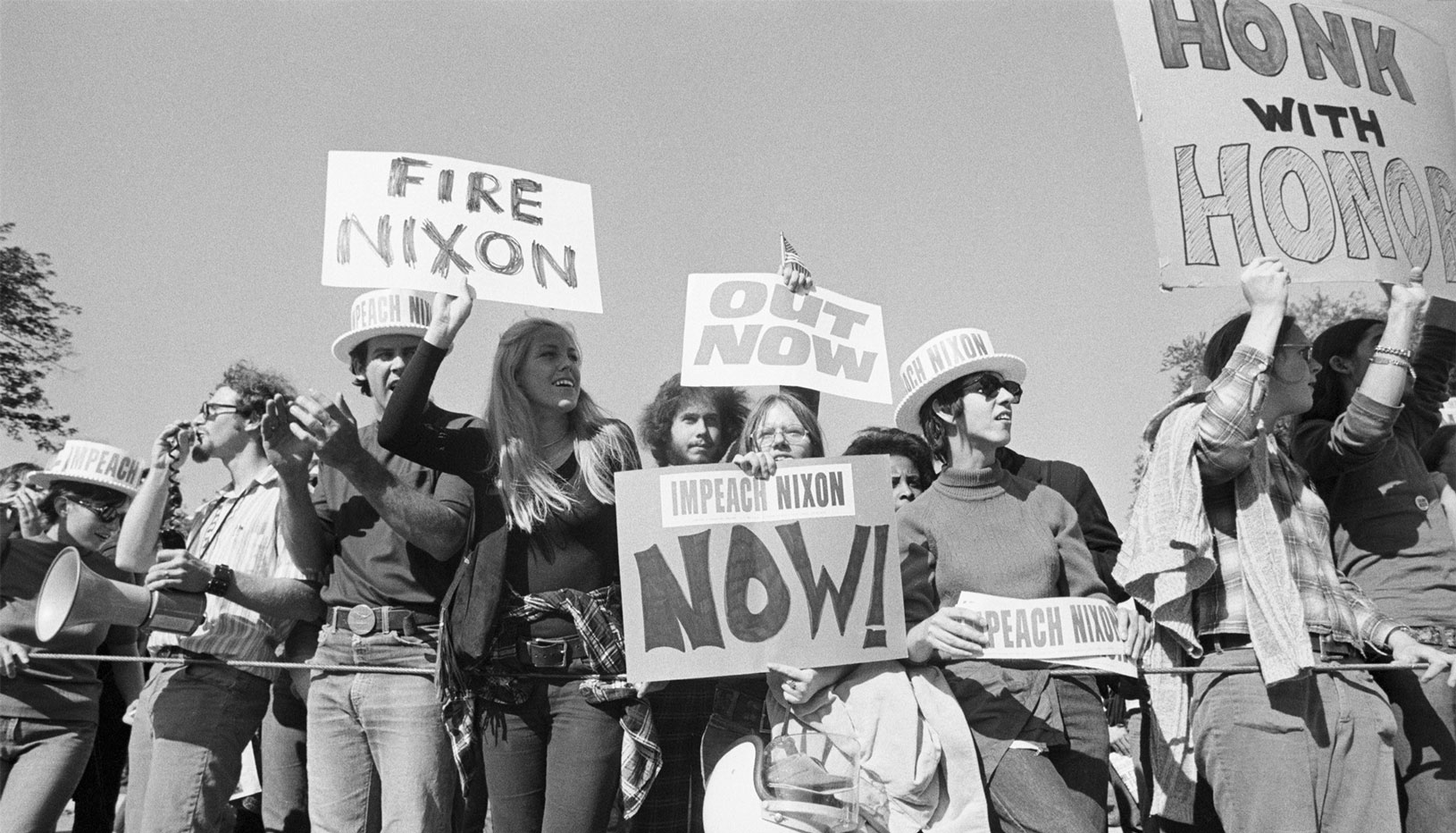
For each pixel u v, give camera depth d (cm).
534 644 459
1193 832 471
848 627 455
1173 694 454
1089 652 445
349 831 475
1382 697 453
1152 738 461
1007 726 443
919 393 475
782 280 521
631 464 487
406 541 485
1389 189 523
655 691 476
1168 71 510
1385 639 464
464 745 454
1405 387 496
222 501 564
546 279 506
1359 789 435
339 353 541
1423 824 479
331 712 482
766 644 454
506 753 458
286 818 546
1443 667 445
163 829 506
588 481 474
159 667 529
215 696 519
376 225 497
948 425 478
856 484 468
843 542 462
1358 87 530
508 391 478
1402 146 532
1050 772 437
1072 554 459
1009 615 446
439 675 455
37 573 585
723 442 592
